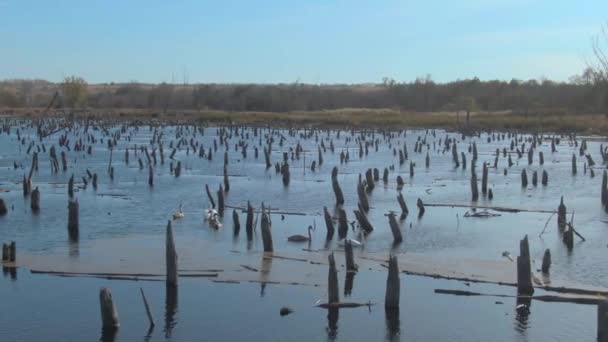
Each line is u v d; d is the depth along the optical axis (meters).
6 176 62.59
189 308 24.89
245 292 26.55
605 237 36.34
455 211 44.66
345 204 48.16
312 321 23.72
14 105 172.88
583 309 24.72
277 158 83.31
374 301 25.50
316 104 190.62
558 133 123.88
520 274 26.05
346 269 29.08
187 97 194.25
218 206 44.66
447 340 22.22
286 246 33.84
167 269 27.17
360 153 84.06
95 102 189.62
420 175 66.00
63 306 25.08
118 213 43.88
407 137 121.88
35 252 32.69
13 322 23.56
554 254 32.28
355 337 22.45
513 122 135.50
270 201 49.56
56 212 43.75
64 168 67.38
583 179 62.06
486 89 187.62
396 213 43.81
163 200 49.62
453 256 31.77
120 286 27.33
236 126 130.62
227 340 22.19
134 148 88.19
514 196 51.56
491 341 22.16
